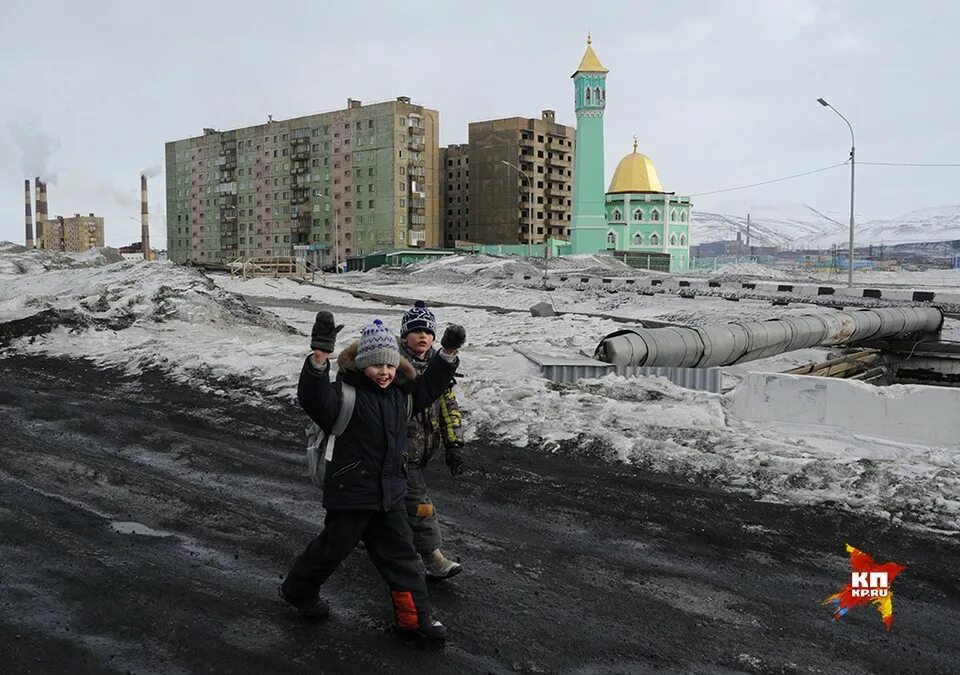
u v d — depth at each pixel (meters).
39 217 128.12
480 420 9.30
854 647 4.20
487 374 12.41
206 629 4.28
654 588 4.93
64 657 3.95
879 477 6.78
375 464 4.16
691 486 7.04
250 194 133.38
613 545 5.67
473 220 129.88
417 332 4.90
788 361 20.06
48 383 12.70
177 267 23.22
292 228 127.25
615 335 12.77
